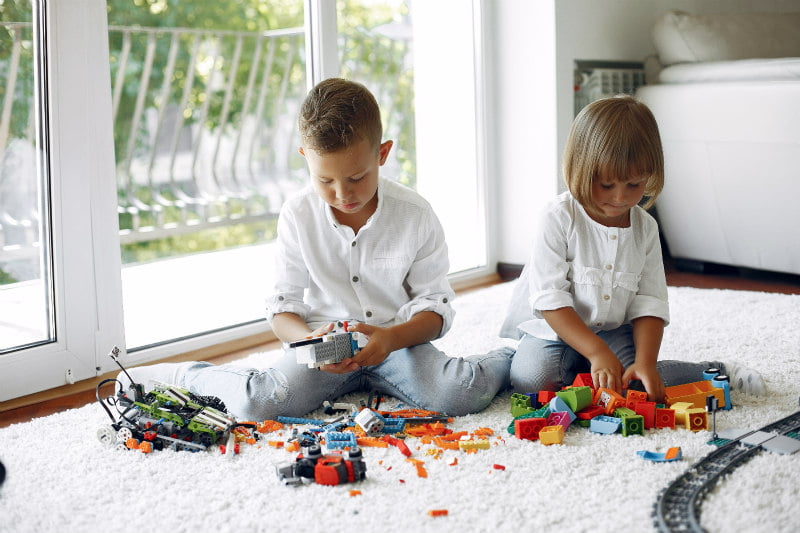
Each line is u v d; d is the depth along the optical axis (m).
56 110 1.55
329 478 1.07
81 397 1.59
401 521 0.97
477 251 2.69
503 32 2.60
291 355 1.40
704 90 2.44
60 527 0.99
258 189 4.24
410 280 1.48
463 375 1.34
